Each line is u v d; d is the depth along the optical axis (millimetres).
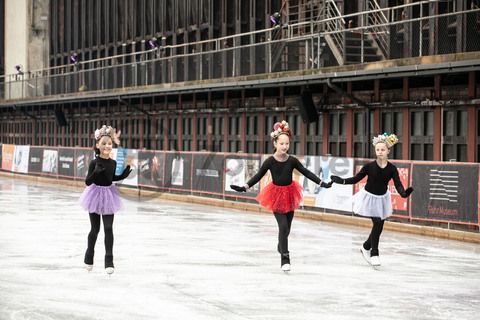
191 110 41875
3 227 22781
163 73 41188
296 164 15352
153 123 45875
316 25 37031
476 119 25453
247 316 11250
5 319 10859
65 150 45781
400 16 32594
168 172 36406
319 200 27469
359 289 13594
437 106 26906
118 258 16906
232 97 38531
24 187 42312
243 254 17828
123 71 45031
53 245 18906
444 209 22141
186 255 17531
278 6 40406
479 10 23516
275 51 32312
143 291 13086
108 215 14539
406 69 24953
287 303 12258
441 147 26781
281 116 35188
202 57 37656
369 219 24859
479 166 21062
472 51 24047
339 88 28953
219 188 32812
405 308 12008
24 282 13844
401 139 28547
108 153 14438
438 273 15547
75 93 49938
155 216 27391
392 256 18031
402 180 23625
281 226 15273
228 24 43781
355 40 30375
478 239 21031
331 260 17125
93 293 12859
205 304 12062
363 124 30281
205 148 41188
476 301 12633
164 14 49688
